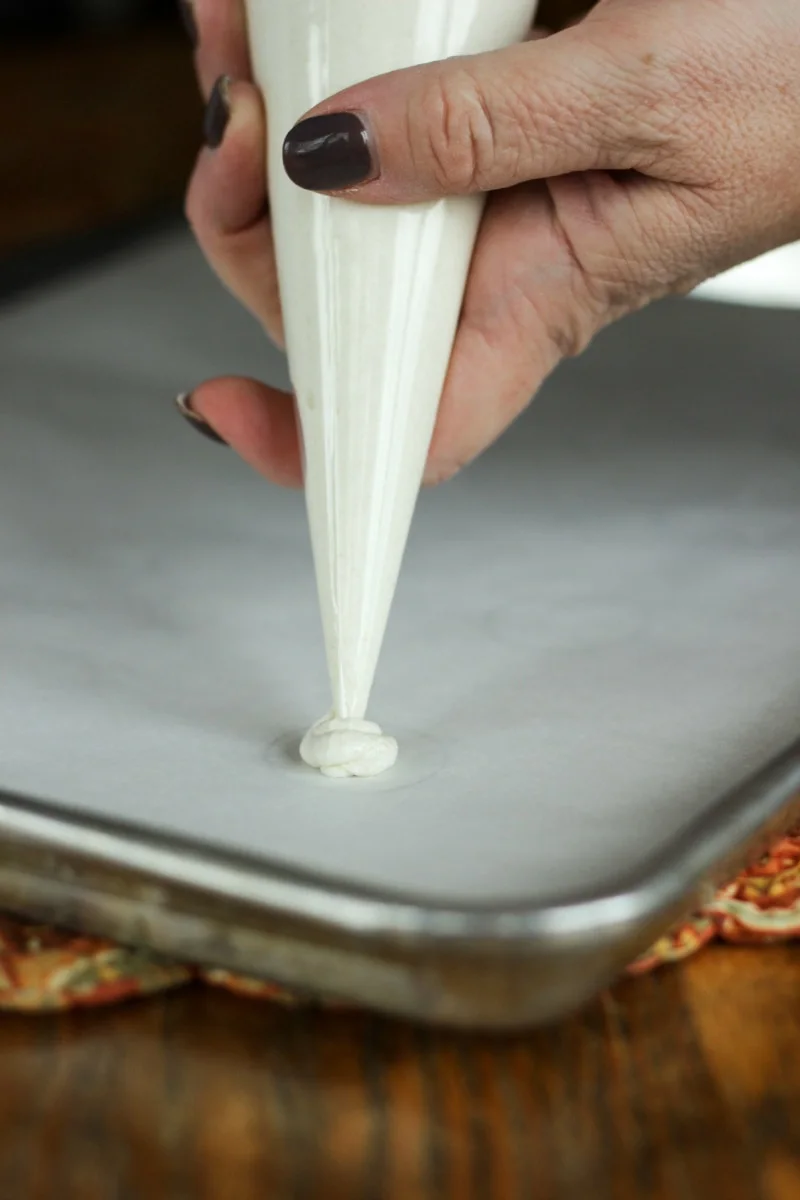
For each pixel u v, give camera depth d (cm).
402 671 50
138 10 149
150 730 47
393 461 44
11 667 50
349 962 38
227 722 47
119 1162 38
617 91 45
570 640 51
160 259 89
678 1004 42
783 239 51
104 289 84
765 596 54
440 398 50
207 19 52
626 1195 37
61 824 40
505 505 60
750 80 47
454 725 47
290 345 45
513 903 38
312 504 44
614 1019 41
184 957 40
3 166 117
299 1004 42
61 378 72
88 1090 39
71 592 55
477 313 50
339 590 44
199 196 53
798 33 46
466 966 38
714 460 64
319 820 42
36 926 43
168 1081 40
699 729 46
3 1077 40
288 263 45
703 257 51
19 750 45
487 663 50
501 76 44
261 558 57
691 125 47
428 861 41
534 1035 41
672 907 39
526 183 50
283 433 52
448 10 44
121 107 128
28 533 59
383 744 45
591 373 72
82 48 144
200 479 63
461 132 43
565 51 45
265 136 50
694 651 50
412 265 44
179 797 43
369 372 44
